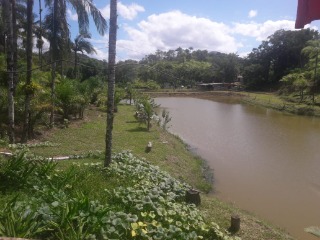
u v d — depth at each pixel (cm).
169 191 871
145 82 7925
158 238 589
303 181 1385
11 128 1352
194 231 646
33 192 698
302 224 991
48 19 1617
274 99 5494
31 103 1631
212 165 1588
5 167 737
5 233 470
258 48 8400
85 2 1446
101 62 5206
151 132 1988
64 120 2002
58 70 3141
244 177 1418
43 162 862
